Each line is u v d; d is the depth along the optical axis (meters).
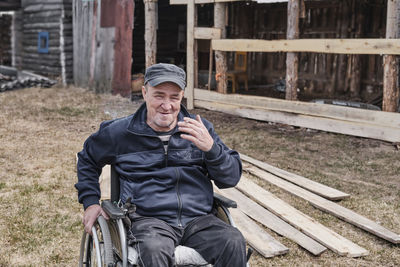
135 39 15.95
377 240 4.52
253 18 14.88
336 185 6.05
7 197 5.33
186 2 11.19
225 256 2.66
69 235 4.43
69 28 14.78
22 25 17.00
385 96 8.11
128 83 12.40
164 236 2.70
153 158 2.90
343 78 12.85
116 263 2.75
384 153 7.53
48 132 8.70
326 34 13.12
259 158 7.29
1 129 8.76
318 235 4.44
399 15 7.79
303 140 8.38
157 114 2.85
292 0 9.23
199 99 11.30
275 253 4.10
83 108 11.09
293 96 9.54
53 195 5.46
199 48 16.14
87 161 2.96
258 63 14.97
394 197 5.65
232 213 4.95
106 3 12.83
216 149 2.78
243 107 10.27
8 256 3.97
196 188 2.92
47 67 15.74
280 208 5.10
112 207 2.70
